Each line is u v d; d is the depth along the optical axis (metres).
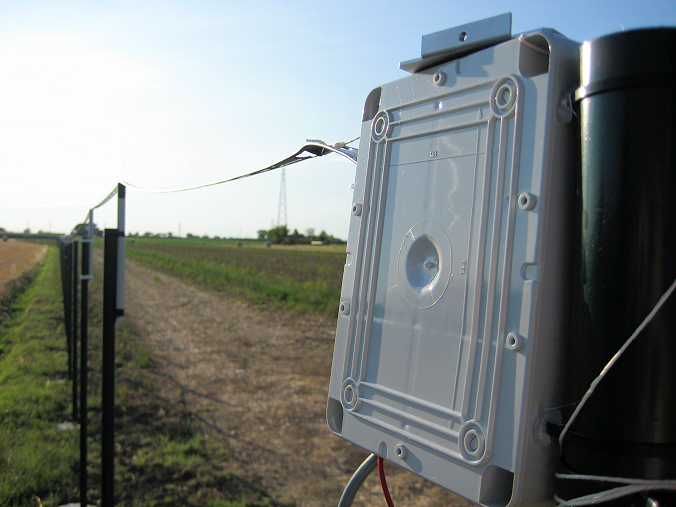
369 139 1.52
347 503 1.50
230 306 20.33
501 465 1.04
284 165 2.08
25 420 6.98
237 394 9.04
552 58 1.06
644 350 0.88
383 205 1.44
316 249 79.38
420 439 1.22
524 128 1.09
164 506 4.98
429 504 5.14
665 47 0.92
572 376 1.02
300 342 13.82
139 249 74.75
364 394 1.41
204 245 97.44
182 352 12.42
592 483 0.95
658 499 0.88
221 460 6.18
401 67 1.37
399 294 1.34
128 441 6.55
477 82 1.21
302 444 6.77
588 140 0.99
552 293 1.04
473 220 1.17
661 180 0.90
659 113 0.92
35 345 11.95
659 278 0.89
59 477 5.40
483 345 1.10
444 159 1.27
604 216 0.95
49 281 26.72
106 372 3.17
